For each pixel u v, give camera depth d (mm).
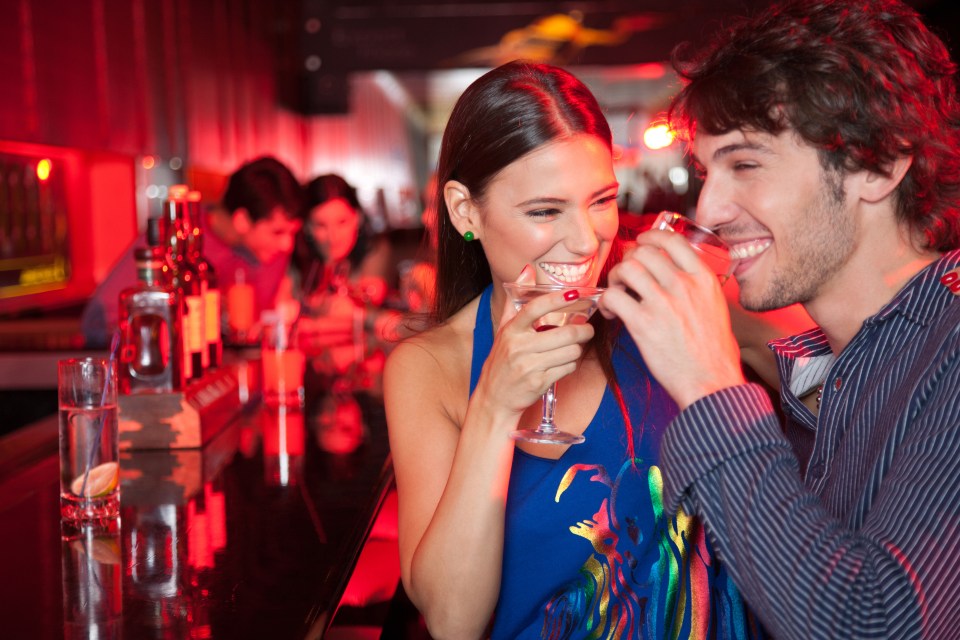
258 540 1306
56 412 3193
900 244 1119
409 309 3904
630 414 1409
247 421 2143
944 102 1125
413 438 1382
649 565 1379
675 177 5816
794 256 1097
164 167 5727
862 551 915
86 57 4477
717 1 8297
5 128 3715
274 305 4066
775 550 936
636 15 8406
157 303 1849
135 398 1840
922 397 998
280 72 8422
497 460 1224
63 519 1376
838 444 1164
